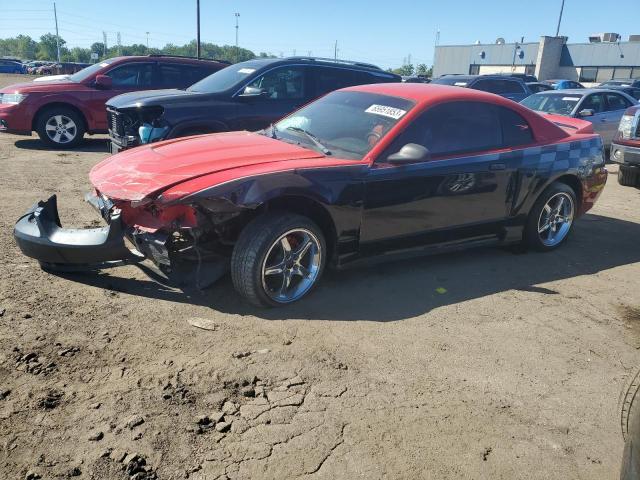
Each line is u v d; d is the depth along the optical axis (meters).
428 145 4.47
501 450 2.70
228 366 3.19
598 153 5.79
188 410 2.79
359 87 5.29
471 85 14.45
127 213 3.83
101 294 3.97
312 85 7.99
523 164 5.02
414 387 3.14
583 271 5.22
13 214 5.73
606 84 27.41
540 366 3.48
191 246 3.71
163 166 3.89
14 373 2.96
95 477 2.32
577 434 2.87
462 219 4.76
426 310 4.14
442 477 2.50
